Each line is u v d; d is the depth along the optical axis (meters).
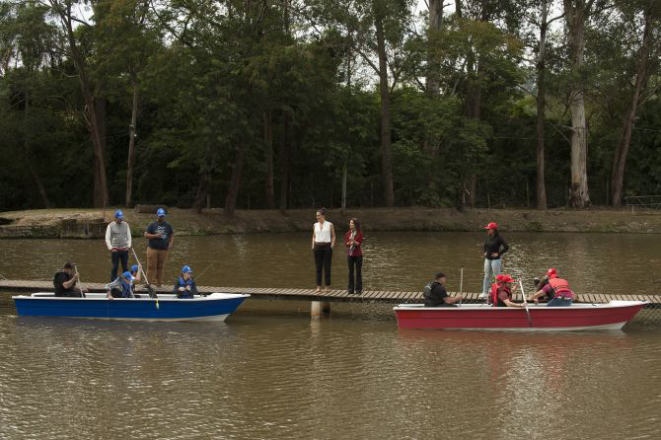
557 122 56.94
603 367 12.73
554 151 57.25
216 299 16.16
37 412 10.45
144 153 49.78
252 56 39.22
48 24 42.78
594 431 9.75
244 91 39.22
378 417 10.27
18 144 50.00
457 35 46.31
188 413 10.41
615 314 15.47
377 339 14.78
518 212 47.84
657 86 52.09
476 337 14.97
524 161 57.28
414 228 45.56
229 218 42.34
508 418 10.24
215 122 38.41
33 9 42.09
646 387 11.60
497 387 11.60
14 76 45.28
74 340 14.52
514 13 50.47
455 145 47.69
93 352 13.62
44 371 12.41
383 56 48.19
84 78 45.38
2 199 52.12
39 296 16.72
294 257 28.73
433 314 15.52
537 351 13.83
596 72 47.81
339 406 10.71
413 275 23.64
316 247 17.23
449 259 28.53
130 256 28.16
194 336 14.98
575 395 11.22
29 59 43.72
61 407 10.65
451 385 11.71
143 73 40.56
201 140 40.50
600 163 56.25
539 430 9.80
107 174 52.78
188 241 35.66
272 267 25.62
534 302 15.79
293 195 52.22
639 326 16.14
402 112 50.56
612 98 53.72
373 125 48.25
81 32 46.28
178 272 24.09
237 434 9.64
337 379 12.01
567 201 54.97
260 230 42.38
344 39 46.00
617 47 50.56
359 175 49.81
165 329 15.59
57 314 16.50
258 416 10.30
